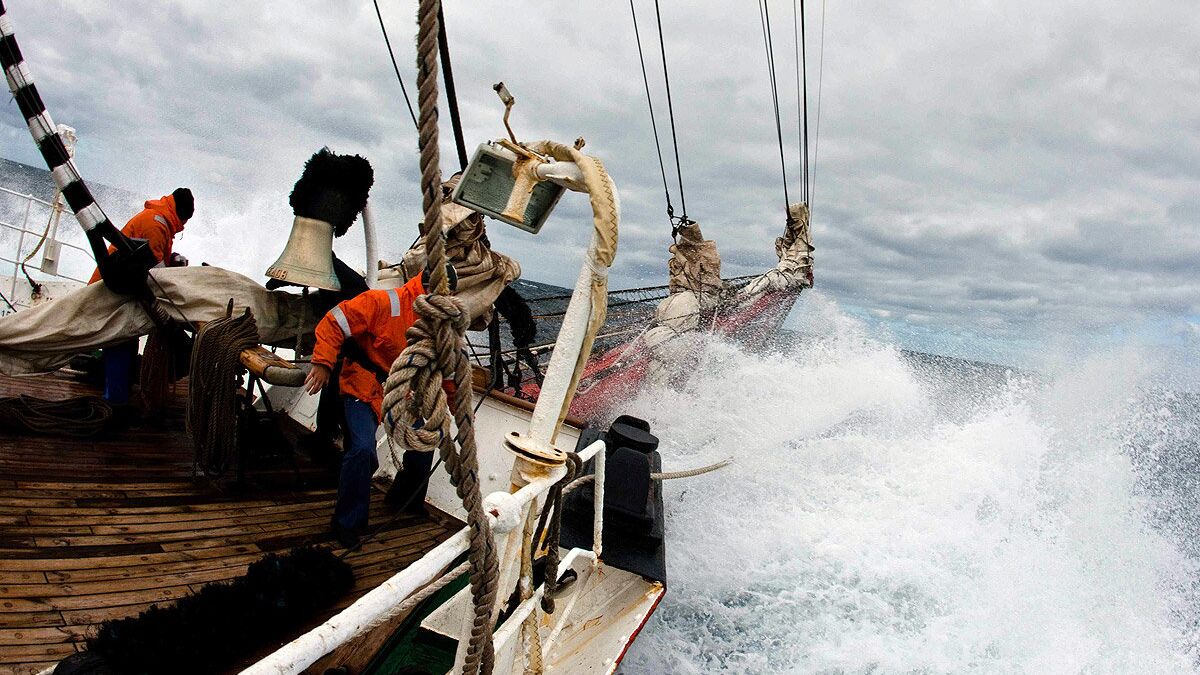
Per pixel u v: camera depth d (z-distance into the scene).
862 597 4.59
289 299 4.53
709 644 4.18
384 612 1.30
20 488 3.29
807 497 5.49
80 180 3.70
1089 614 4.68
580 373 1.86
